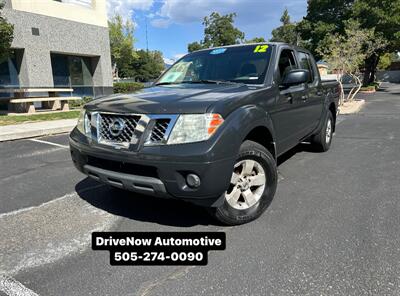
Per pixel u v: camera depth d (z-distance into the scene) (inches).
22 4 606.5
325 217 134.7
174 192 110.0
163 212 144.6
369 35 775.7
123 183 119.0
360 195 158.1
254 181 133.0
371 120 424.8
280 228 126.4
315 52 1144.2
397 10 1073.5
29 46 619.5
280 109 152.1
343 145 274.1
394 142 280.4
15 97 585.9
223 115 113.3
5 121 425.7
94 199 161.5
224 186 112.5
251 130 127.3
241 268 101.8
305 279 95.1
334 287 91.1
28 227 132.6
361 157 231.8
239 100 123.4
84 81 789.2
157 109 112.4
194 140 108.0
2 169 219.1
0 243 120.2
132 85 922.7
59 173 207.9
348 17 1131.3
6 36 448.1
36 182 189.9
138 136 112.1
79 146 132.1
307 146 254.8
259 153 130.1
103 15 791.1
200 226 130.7
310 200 153.3
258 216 135.0
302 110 182.9
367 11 1091.9
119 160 116.0
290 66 177.3
